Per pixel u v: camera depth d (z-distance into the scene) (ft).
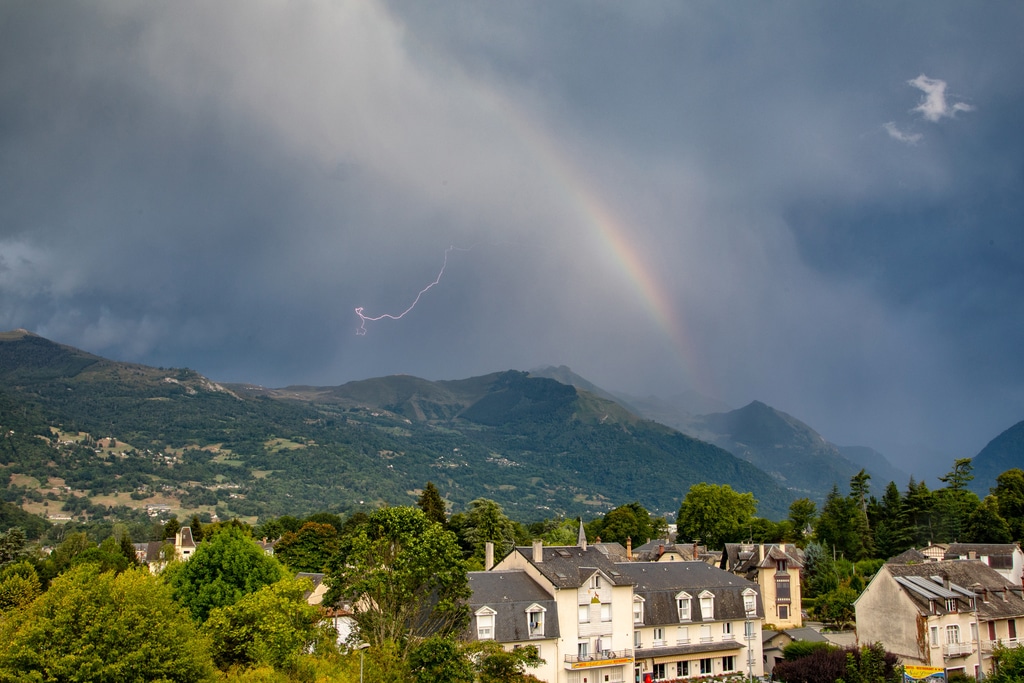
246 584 337.52
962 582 342.03
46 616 204.13
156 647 206.49
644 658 340.80
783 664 315.99
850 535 632.79
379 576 275.18
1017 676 245.04
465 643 273.95
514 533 643.86
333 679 215.51
